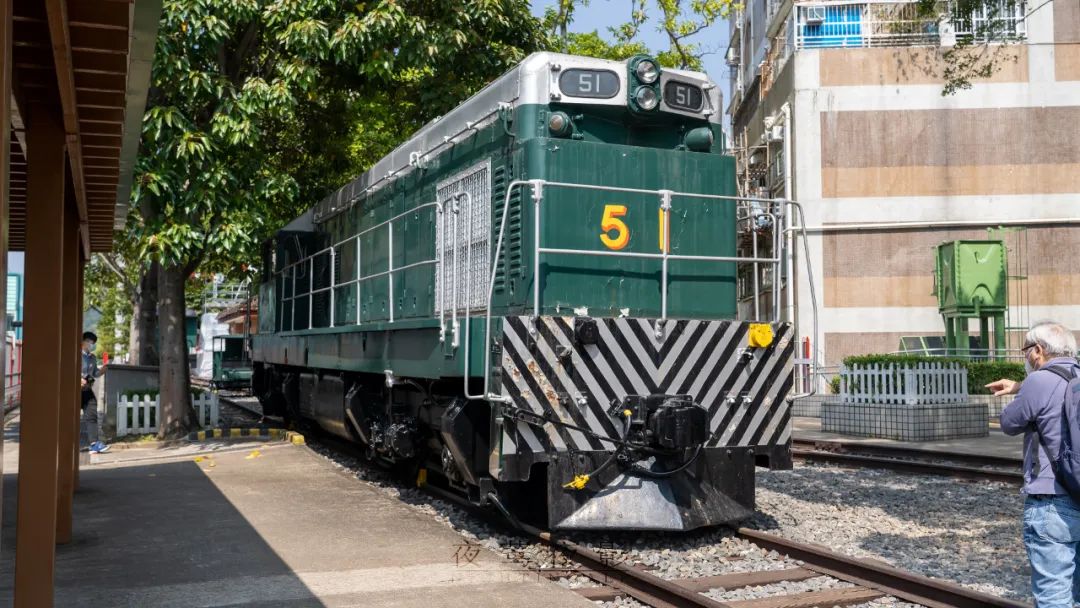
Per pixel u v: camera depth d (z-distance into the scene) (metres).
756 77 29.73
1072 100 22.83
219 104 13.11
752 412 6.99
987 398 17.86
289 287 13.73
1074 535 3.98
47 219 4.50
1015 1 15.67
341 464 11.36
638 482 6.43
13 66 4.05
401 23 13.03
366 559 6.07
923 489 9.26
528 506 7.32
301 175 15.79
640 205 7.08
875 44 24.02
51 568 4.50
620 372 6.58
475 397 6.29
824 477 10.12
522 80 7.07
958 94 23.09
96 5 3.57
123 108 4.57
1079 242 22.75
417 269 8.95
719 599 5.27
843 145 23.38
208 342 43.12
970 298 20.02
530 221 6.86
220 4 12.21
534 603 5.02
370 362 9.02
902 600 5.24
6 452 13.74
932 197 23.14
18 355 26.67
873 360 15.39
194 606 5.02
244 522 7.39
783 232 8.21
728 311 7.34
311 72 12.86
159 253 12.64
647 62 7.03
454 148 8.35
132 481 9.83
